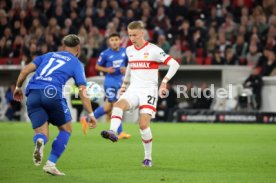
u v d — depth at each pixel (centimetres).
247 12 5928
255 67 5469
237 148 3020
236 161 2483
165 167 2289
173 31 6006
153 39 5984
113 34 3831
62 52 2062
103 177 2005
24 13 6544
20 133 3950
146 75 2334
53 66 2012
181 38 5969
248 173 2125
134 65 2352
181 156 2667
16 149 2911
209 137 3709
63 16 6481
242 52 5700
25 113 5709
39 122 1970
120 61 3819
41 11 6675
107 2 6438
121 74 3834
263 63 5500
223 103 5466
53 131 4156
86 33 6072
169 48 5809
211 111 5353
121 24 6094
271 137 3712
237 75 5519
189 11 6212
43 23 6500
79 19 6412
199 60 5791
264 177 2027
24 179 1947
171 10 6228
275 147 3081
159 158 2589
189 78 5919
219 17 6088
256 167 2295
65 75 2012
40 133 1945
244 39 5762
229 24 5953
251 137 3703
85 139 3500
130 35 2347
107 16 6372
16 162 2405
